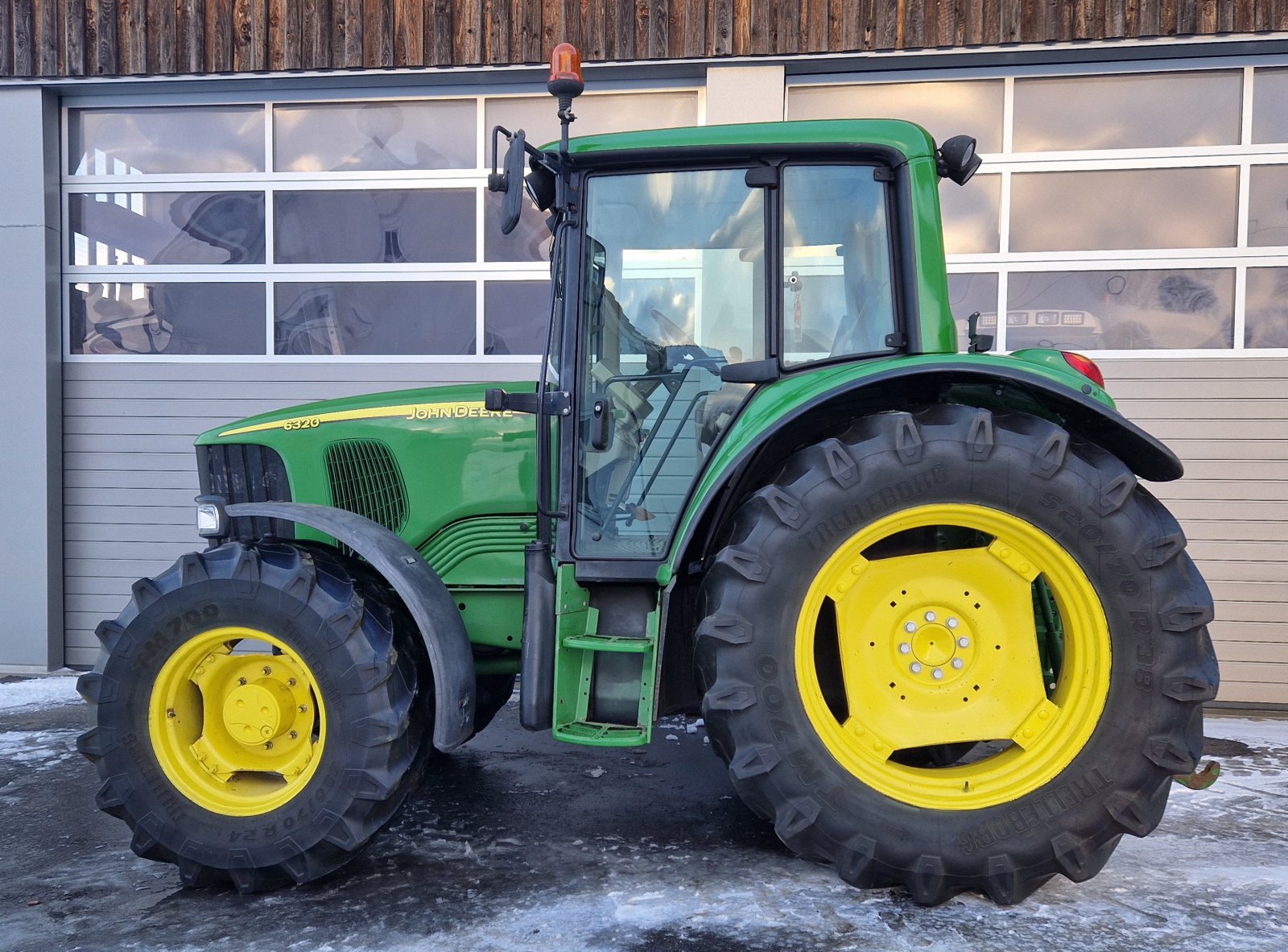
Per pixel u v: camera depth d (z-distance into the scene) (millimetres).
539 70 4711
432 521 2758
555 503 2588
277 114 4992
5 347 4953
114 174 5066
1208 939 2025
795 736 2135
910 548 2412
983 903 2201
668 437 2523
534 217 4844
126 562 5074
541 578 2428
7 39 4863
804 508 2150
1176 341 4469
